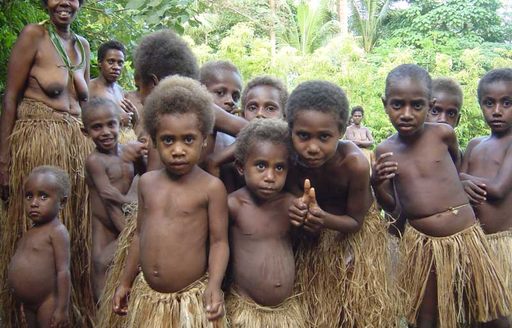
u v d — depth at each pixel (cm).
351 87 1355
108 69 517
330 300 280
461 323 339
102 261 339
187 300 245
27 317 352
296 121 248
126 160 350
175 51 305
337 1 2130
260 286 254
